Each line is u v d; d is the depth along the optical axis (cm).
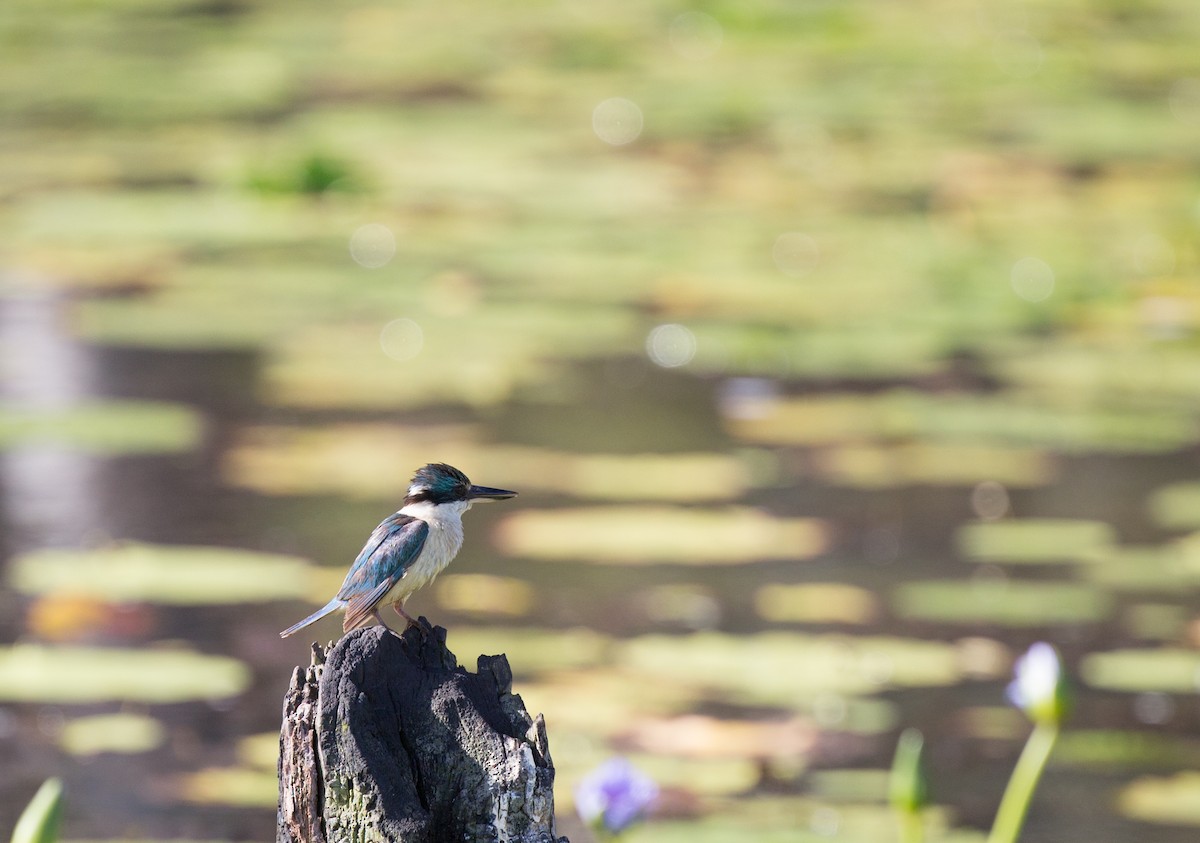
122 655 1070
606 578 1195
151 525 1250
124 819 893
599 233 2070
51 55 2984
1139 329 1788
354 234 2056
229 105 2619
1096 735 1014
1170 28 3281
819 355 1689
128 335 1689
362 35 3133
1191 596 1184
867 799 912
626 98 2659
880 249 2031
